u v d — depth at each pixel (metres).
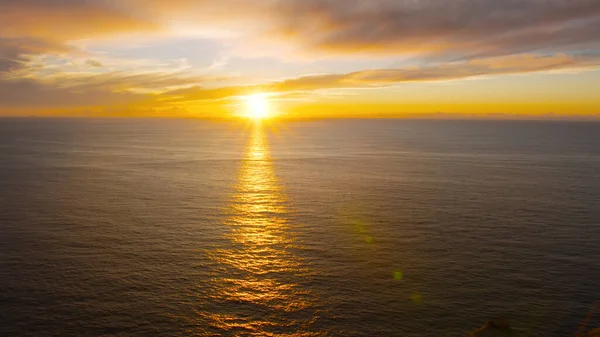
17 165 116.75
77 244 48.03
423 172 108.12
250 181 93.75
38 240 49.22
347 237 51.66
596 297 35.88
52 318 32.00
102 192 78.88
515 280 39.09
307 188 85.12
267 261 43.59
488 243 49.31
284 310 33.72
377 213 63.44
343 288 37.53
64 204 68.19
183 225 56.53
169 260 43.50
